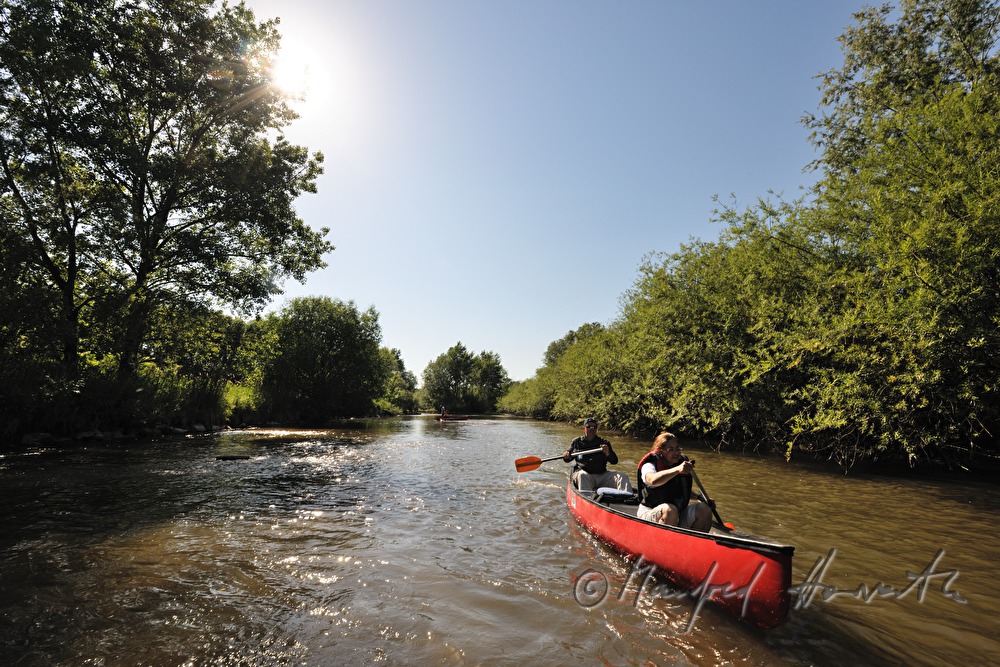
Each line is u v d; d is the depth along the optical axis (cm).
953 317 750
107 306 1569
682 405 1365
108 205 1562
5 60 1380
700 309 1353
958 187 760
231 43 1839
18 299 1318
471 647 322
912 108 930
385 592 412
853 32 1603
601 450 722
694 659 308
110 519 631
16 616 361
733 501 745
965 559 491
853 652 318
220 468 1061
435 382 7200
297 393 3027
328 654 314
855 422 941
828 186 1053
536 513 695
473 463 1220
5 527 586
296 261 2173
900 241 795
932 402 820
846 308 938
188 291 1877
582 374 2550
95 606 380
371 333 3675
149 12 1717
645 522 457
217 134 1945
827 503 731
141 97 1656
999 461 1042
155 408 1739
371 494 820
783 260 1159
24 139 1473
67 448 1330
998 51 1351
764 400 1167
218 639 331
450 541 558
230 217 1920
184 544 536
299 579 441
